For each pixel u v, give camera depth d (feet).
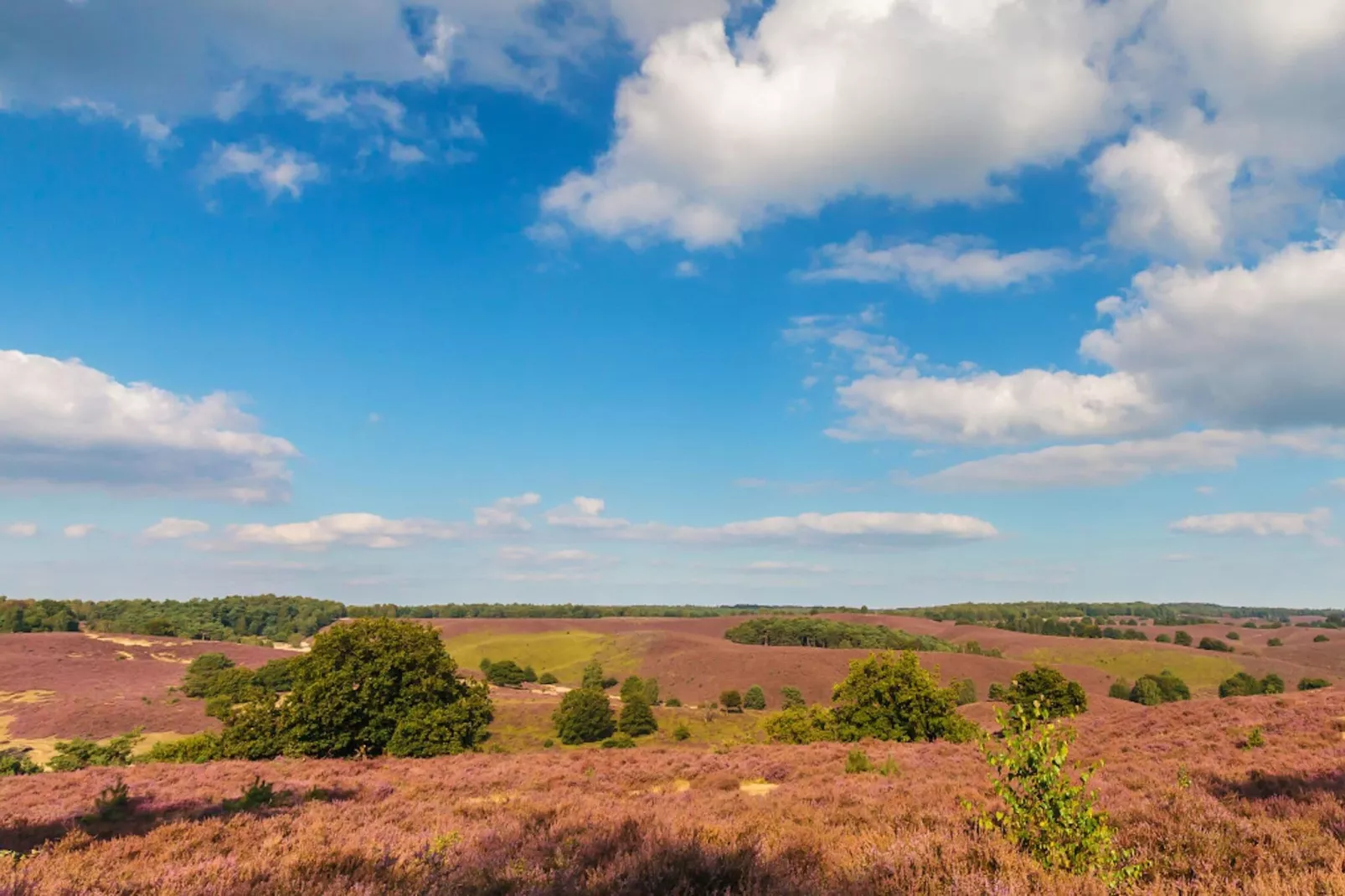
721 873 23.68
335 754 90.07
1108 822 29.68
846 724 107.34
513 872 24.72
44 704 287.48
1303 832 26.55
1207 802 32.83
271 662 333.83
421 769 70.38
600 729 264.72
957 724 101.60
